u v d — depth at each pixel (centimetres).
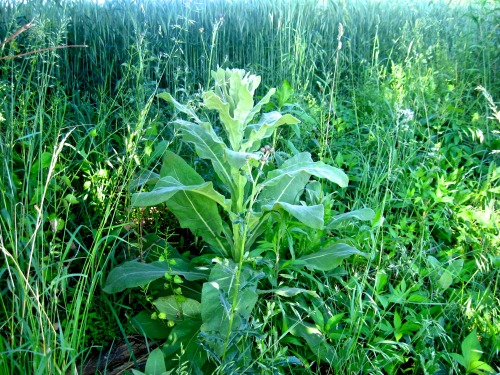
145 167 293
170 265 260
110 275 247
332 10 593
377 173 362
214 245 271
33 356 196
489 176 365
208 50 468
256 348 225
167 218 309
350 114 438
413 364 241
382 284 256
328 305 271
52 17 392
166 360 225
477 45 524
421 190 352
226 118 245
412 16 627
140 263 256
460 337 259
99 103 375
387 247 300
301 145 373
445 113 430
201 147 270
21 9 397
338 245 269
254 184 241
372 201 329
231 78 250
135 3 478
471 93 521
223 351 200
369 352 245
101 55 432
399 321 243
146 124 339
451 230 328
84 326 217
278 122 248
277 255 257
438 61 521
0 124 282
